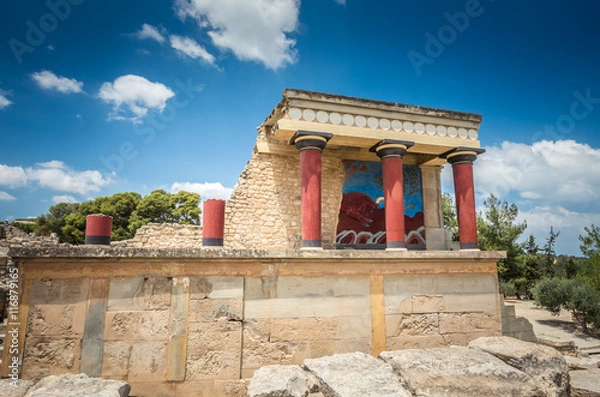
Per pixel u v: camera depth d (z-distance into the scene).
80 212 31.30
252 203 11.27
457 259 7.61
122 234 29.78
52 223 37.56
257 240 11.09
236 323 6.03
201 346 5.83
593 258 18.52
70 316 5.52
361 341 6.68
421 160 12.73
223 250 6.07
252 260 6.31
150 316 5.73
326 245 11.46
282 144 11.71
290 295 6.43
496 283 7.84
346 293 6.76
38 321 5.44
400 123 10.41
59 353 5.41
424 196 12.70
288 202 11.65
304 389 4.68
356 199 12.06
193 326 5.86
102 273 5.70
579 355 11.01
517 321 7.93
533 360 5.50
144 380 5.54
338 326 6.59
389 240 9.66
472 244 10.25
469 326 7.45
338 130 9.63
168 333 5.74
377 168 12.54
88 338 5.50
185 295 5.91
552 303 17.14
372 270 7.02
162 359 5.65
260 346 6.10
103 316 5.59
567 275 27.28
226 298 6.08
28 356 5.34
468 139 10.92
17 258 5.48
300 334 6.35
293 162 11.95
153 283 5.84
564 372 5.64
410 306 7.13
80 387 4.38
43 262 5.57
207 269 6.07
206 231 8.79
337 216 11.77
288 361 6.20
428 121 10.71
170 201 31.08
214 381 5.77
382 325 6.86
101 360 5.48
